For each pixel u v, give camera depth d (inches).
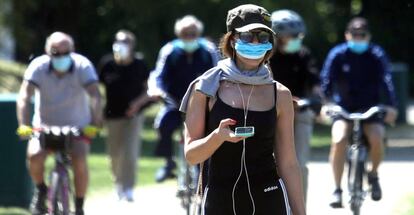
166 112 842.2
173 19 1803.6
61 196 655.1
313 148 1562.5
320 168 1219.9
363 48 797.9
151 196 995.3
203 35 1775.3
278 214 427.5
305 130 708.0
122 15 1956.2
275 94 428.5
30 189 922.1
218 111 421.7
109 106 968.3
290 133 434.9
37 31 2177.7
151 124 1988.2
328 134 1859.0
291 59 714.2
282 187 431.2
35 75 701.9
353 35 794.8
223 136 403.5
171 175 876.6
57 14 2172.7
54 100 708.7
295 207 435.2
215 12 1770.4
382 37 2842.0
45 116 713.0
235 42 424.5
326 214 828.6
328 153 1473.9
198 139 425.1
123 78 962.1
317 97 729.0
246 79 422.6
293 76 716.7
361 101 799.7
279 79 712.4
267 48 422.0
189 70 820.6
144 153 1467.8
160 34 1856.5
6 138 913.5
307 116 708.7
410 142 1606.8
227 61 429.4
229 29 429.7
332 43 2561.5
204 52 823.1
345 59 803.4
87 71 708.7
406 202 899.4
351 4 2790.4
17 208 915.4
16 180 916.0
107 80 967.0
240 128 401.7
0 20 1946.4
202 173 441.1
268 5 1745.8
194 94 427.2
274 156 439.8
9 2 1926.7
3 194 917.8
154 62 1839.3
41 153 671.1
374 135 754.8
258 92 426.6
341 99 805.2
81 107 720.3
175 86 824.9
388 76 804.6
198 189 448.5
